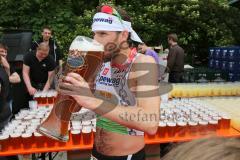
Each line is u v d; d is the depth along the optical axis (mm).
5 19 8836
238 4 6109
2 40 5570
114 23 1533
